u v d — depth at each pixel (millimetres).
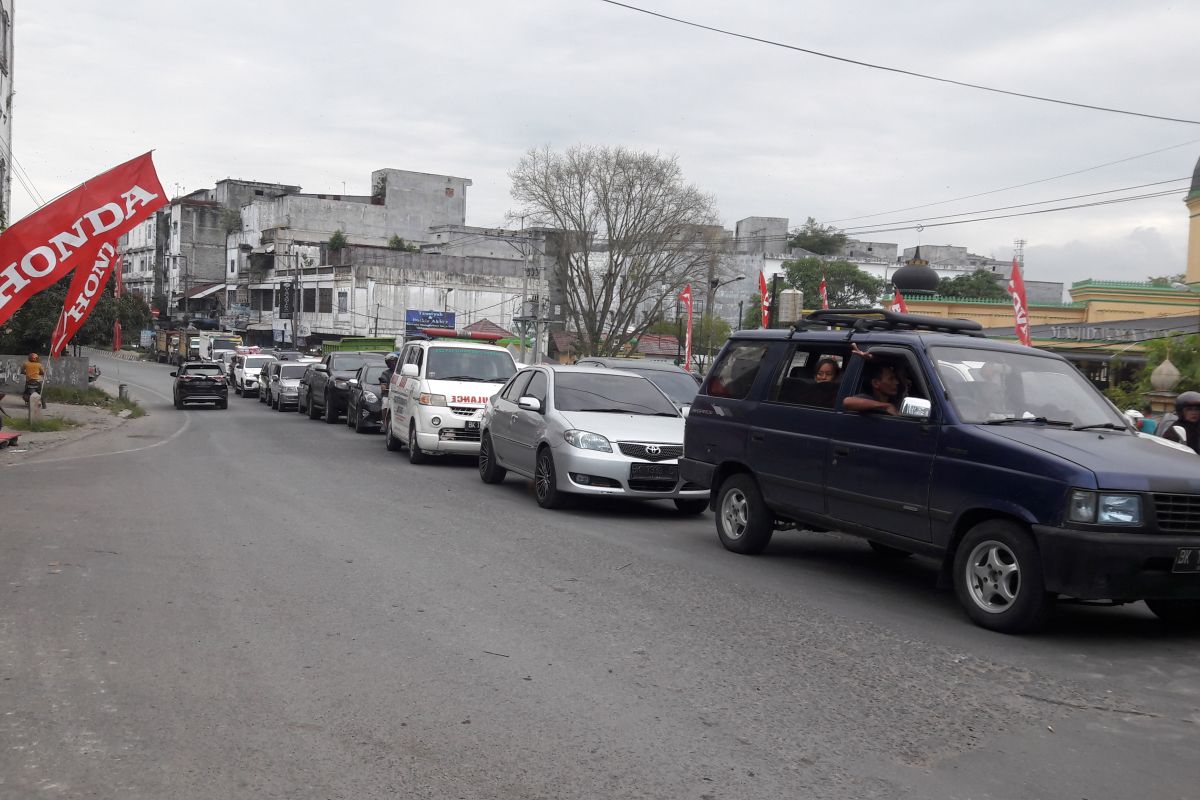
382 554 8398
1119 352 22109
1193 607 6840
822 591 7594
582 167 46781
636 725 4633
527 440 12023
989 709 5000
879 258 79250
